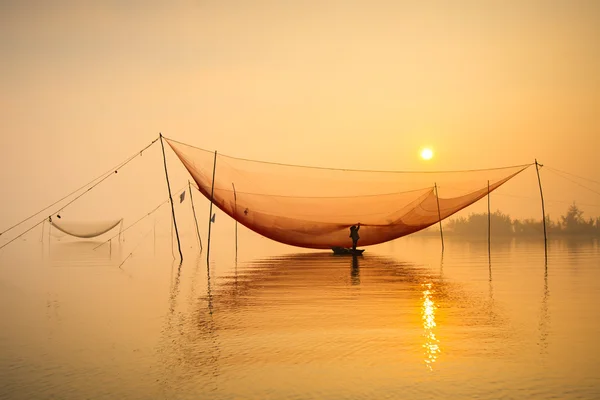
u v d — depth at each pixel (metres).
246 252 38.16
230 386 7.10
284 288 16.27
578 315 11.40
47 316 12.01
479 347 8.87
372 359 8.28
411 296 14.36
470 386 6.98
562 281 17.23
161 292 15.69
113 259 30.73
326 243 32.47
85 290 16.31
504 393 6.71
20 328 10.71
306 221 29.75
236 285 17.14
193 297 14.62
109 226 53.81
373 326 10.58
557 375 7.38
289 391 6.89
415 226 31.41
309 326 10.64
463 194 29.94
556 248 38.44
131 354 8.67
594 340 9.24
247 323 10.98
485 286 16.19
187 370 7.80
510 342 9.16
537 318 11.13
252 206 28.08
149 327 10.70
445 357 8.32
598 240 56.06
